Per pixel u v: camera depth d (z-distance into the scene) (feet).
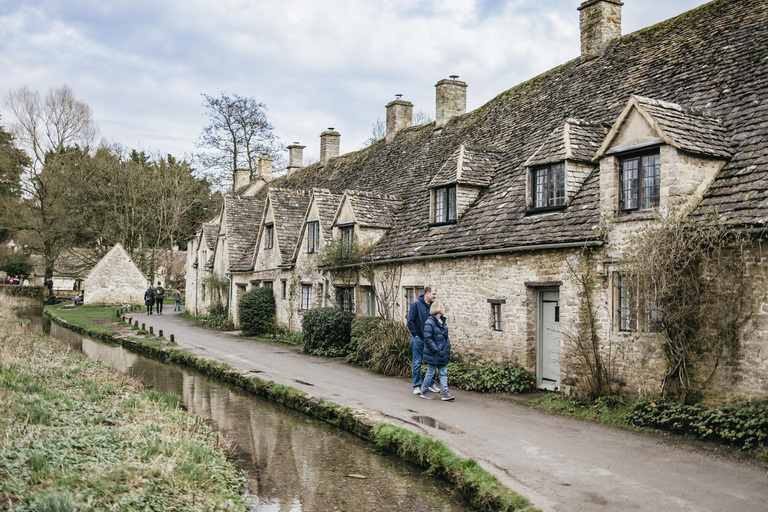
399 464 27.17
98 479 21.15
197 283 117.50
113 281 152.87
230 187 148.25
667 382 29.94
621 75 47.24
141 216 157.99
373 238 59.31
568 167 38.86
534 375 38.81
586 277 34.47
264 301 78.48
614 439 27.30
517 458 24.68
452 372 42.65
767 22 38.83
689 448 25.61
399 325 49.08
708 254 28.19
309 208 70.33
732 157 31.35
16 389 33.37
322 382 42.34
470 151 51.01
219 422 34.88
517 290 39.73
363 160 85.51
